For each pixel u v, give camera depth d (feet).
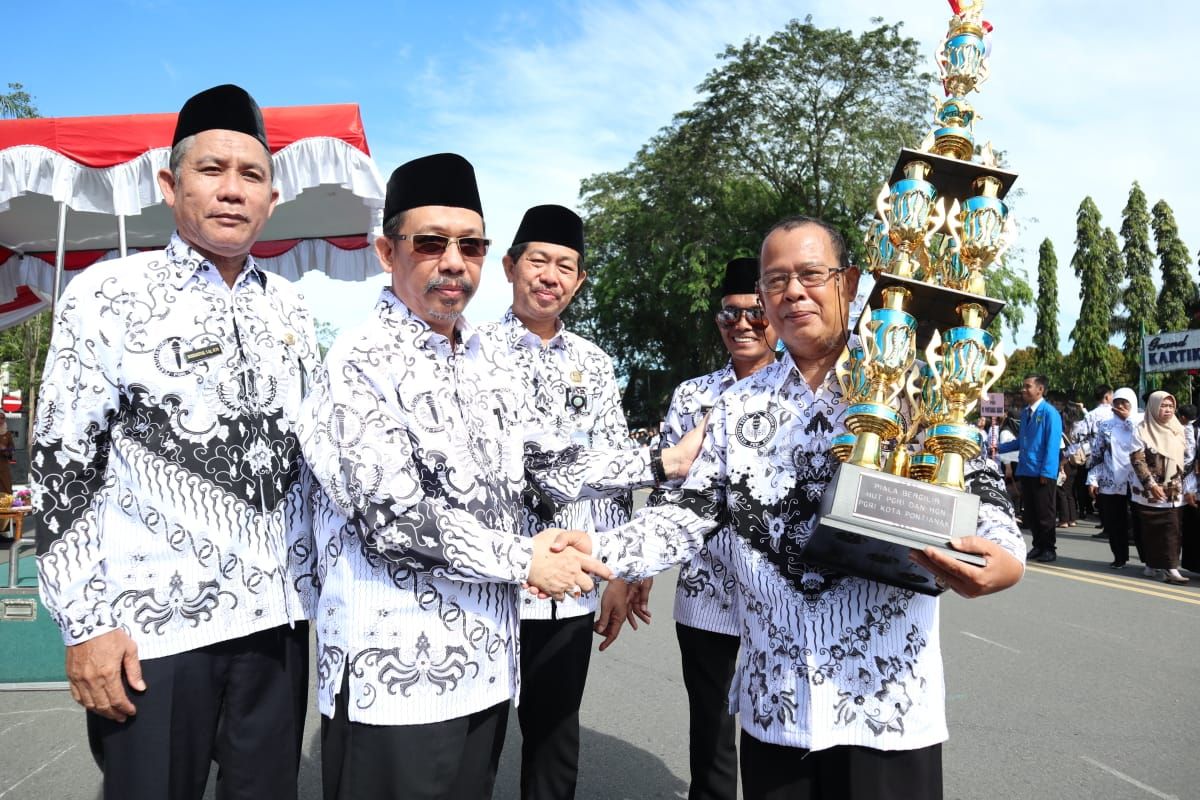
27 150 15.43
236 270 7.13
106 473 6.35
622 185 102.73
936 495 5.30
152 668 6.19
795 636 6.00
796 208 77.77
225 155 6.69
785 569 6.11
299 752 7.06
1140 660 16.10
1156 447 25.23
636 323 97.04
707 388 10.28
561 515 9.57
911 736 5.79
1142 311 134.72
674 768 11.68
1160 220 135.23
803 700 5.88
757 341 10.05
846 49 74.08
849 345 6.19
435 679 5.91
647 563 6.40
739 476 6.34
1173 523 24.82
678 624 9.55
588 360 10.40
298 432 6.36
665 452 7.56
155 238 22.63
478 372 6.77
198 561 6.37
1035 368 148.46
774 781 6.13
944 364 5.65
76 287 6.32
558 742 9.29
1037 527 29.27
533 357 10.02
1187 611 20.34
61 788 10.90
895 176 6.06
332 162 16.85
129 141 15.83
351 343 6.21
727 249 76.74
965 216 5.87
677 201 82.43
